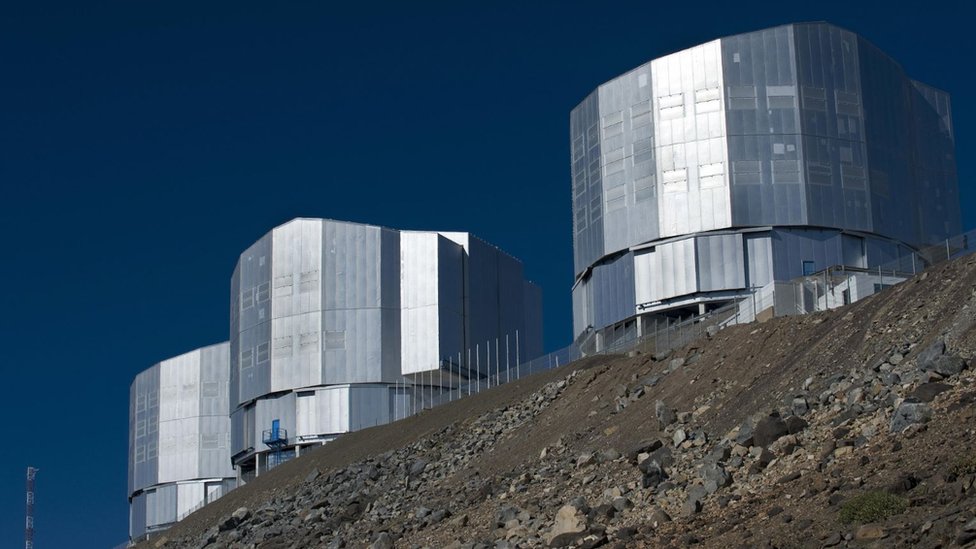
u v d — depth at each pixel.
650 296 83.12
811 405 39.38
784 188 82.12
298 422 100.75
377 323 101.56
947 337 38.03
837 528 29.03
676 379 50.75
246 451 104.62
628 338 82.75
